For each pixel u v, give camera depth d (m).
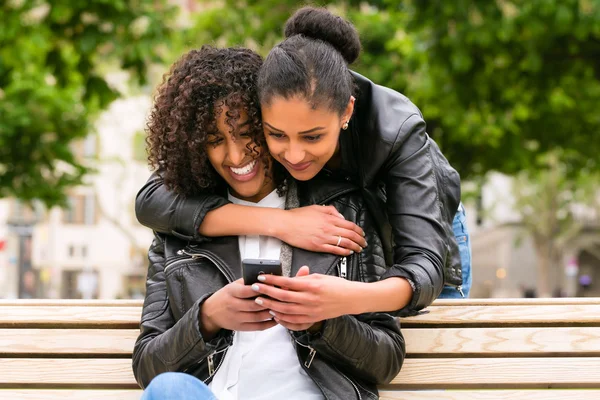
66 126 11.98
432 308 2.96
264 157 2.56
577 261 37.81
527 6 8.85
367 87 2.67
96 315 2.98
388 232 2.72
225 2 11.84
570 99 11.17
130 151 28.48
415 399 2.80
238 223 2.55
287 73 2.31
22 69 9.71
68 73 9.06
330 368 2.41
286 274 2.54
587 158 12.49
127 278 35.41
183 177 2.57
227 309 2.29
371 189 2.67
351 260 2.55
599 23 8.76
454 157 12.24
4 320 2.97
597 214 33.75
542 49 9.61
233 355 2.47
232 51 2.54
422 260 2.40
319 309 2.24
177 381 2.04
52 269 34.69
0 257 34.00
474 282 39.22
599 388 2.86
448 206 2.79
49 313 2.98
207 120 2.45
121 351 2.95
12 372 2.91
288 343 2.50
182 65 2.56
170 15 9.39
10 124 11.09
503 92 10.43
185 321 2.32
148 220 2.63
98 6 8.55
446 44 9.16
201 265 2.55
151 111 2.66
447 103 10.44
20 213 33.09
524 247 37.25
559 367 2.86
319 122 2.34
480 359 2.87
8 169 11.50
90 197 34.62
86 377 2.91
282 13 11.31
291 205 2.69
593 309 2.94
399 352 2.50
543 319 2.94
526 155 12.05
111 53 8.70
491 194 34.28
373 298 2.28
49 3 8.54
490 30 8.90
